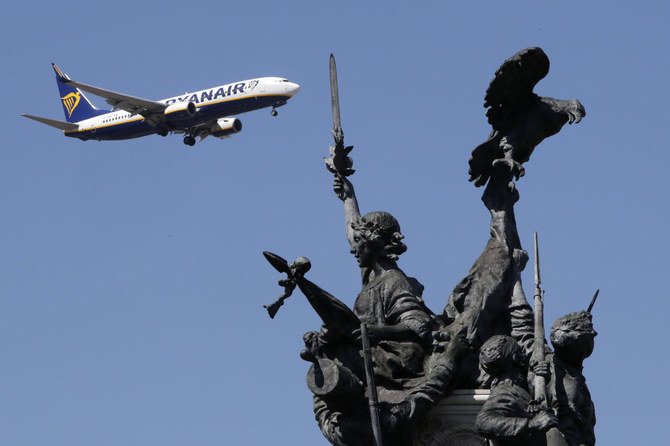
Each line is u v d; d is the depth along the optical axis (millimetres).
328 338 57438
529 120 62031
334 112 66875
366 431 55281
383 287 60125
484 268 60125
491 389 54281
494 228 61375
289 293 56250
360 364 57375
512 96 61656
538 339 53219
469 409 56531
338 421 55438
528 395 53062
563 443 51969
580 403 52969
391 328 58250
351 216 65312
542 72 60625
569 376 53406
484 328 58688
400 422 55375
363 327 53969
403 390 57000
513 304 59219
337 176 66000
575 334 53219
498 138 62062
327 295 56969
